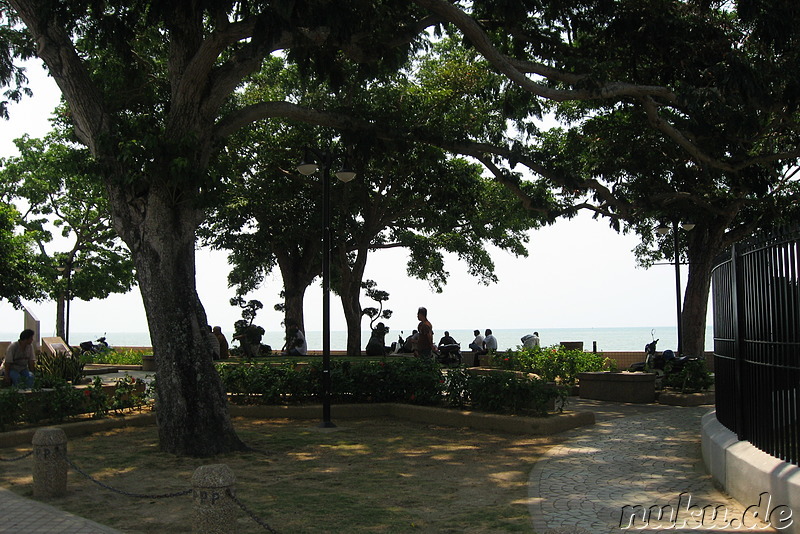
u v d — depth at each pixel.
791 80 12.88
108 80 12.69
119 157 9.71
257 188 25.33
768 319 6.58
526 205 18.05
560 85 15.87
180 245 10.47
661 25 13.45
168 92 13.68
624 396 15.95
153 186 10.36
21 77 13.74
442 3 11.42
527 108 17.48
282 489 7.69
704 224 20.73
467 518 6.46
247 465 9.07
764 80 13.23
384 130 14.00
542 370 18.42
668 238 27.31
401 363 14.51
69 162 16.75
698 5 14.36
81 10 10.72
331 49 13.09
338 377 13.88
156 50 14.41
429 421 12.76
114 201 10.62
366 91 20.55
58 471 7.39
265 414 13.59
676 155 18.59
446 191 23.61
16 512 6.70
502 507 6.86
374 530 6.12
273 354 32.12
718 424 8.73
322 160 13.12
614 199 18.41
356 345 27.84
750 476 6.43
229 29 10.27
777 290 6.36
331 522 6.37
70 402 11.79
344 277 27.72
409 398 13.75
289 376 13.99
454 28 15.90
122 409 13.27
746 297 7.34
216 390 10.24
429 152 19.86
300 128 23.22
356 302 28.08
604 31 14.32
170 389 10.07
